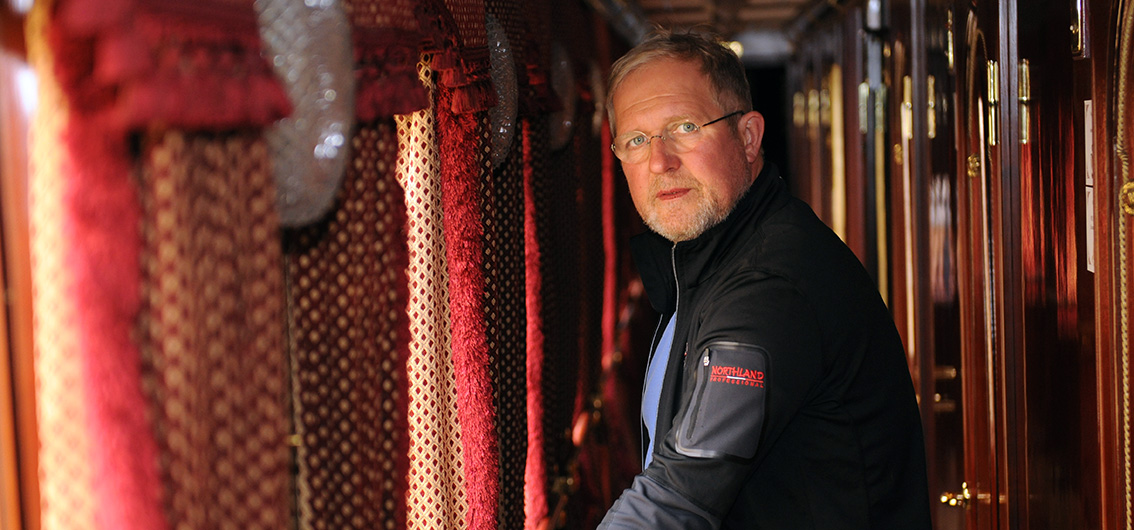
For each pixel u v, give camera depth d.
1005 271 2.67
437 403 1.69
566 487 3.47
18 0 0.95
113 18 0.80
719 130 1.84
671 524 1.54
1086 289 2.07
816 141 8.02
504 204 2.36
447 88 1.73
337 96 1.20
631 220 7.67
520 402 2.54
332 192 1.23
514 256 2.41
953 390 3.41
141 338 0.90
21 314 1.01
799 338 1.59
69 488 0.92
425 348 1.67
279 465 1.03
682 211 1.82
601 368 5.23
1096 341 1.99
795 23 8.34
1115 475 1.93
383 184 1.42
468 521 1.87
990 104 2.67
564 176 3.55
